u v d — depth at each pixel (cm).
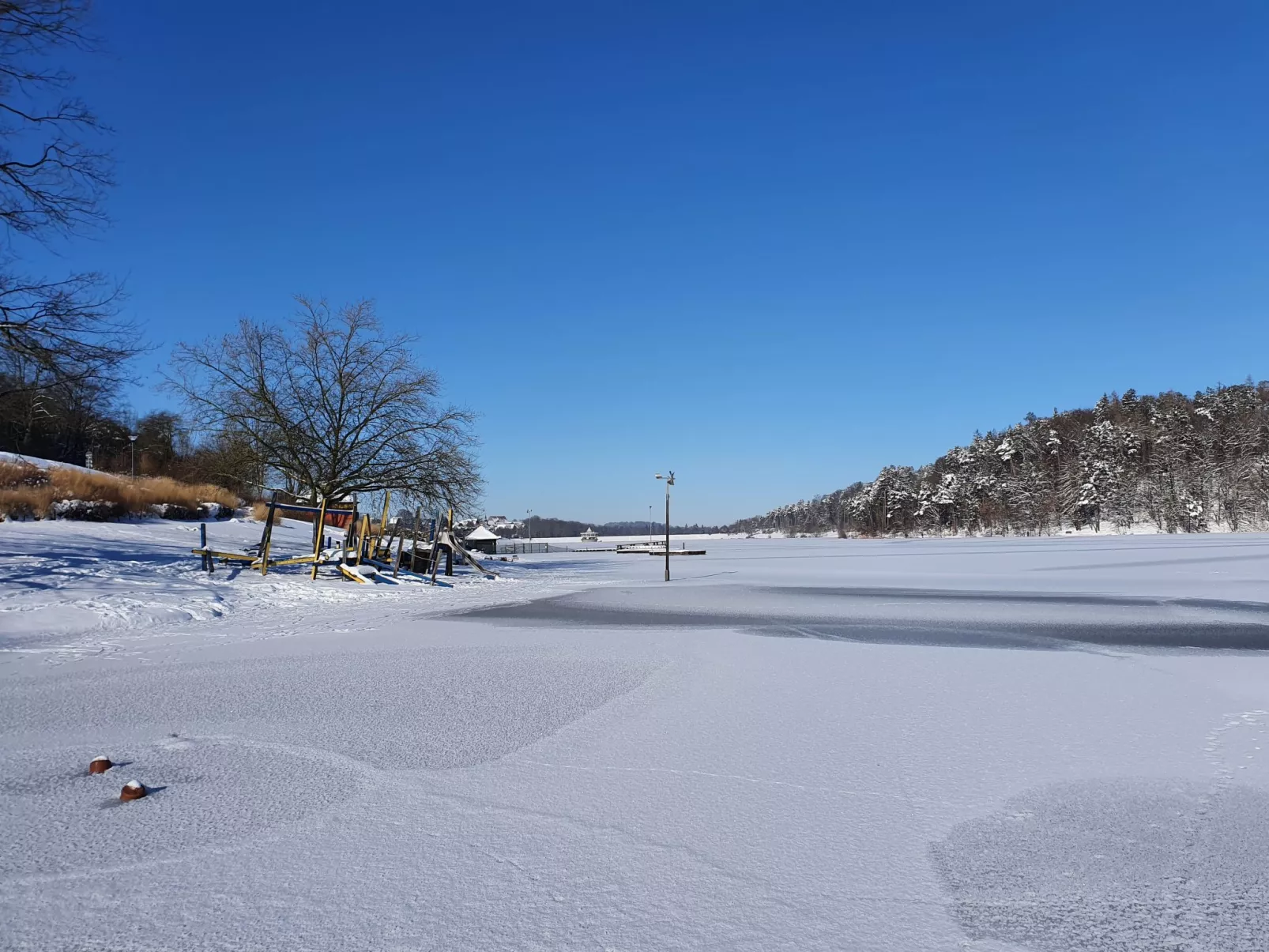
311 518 4644
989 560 5228
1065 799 578
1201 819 537
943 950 366
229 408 3130
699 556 7412
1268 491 10788
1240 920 396
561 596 2461
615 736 746
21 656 1182
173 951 359
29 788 586
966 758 680
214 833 502
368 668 1119
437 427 3362
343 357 3228
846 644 1403
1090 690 977
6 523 2508
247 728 771
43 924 384
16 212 1514
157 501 3459
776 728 782
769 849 482
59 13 1473
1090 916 400
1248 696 943
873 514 16475
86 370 1631
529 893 420
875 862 465
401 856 467
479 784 603
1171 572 3612
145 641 1349
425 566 3284
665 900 414
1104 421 13125
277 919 390
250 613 1781
